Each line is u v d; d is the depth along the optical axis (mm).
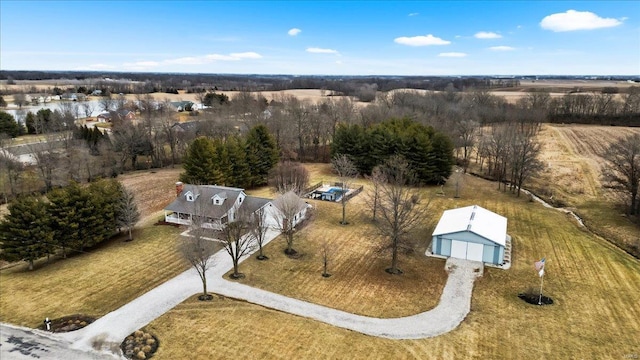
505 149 65062
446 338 27078
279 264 37719
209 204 46344
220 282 34375
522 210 52781
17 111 116250
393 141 65562
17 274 36406
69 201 39531
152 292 32688
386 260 38750
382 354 25453
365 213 51500
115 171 73875
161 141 82812
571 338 26938
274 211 45312
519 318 29281
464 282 34625
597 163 75125
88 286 33719
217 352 25484
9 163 60812
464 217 42781
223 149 60031
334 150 72750
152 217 50844
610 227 46781
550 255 39562
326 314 29844
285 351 25625
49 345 26250
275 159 67312
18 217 37000
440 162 63688
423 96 122750
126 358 25062
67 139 75438
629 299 31641
